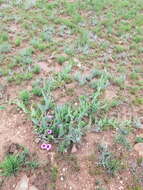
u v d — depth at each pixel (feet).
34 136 2.01
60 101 2.41
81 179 1.78
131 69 3.10
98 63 3.12
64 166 1.84
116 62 3.20
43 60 3.04
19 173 1.76
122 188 1.77
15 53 3.12
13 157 1.81
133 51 3.48
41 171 1.79
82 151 1.95
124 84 2.81
